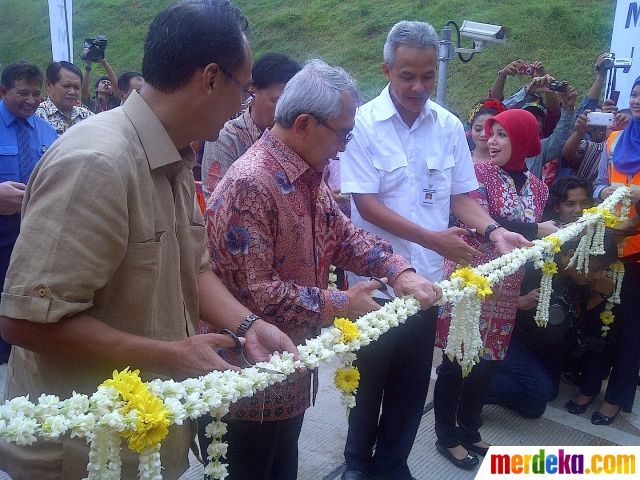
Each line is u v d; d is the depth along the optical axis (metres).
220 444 1.27
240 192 1.61
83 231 1.09
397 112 2.37
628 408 3.40
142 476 1.08
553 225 2.71
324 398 3.44
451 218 3.24
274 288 1.60
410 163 2.40
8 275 1.10
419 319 2.38
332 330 1.55
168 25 1.24
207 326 1.83
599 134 4.88
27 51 16.91
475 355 2.02
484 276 2.08
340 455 2.87
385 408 2.54
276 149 1.68
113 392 1.09
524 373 3.29
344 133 1.68
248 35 1.38
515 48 10.41
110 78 6.80
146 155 1.25
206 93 1.27
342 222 1.93
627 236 3.18
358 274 1.98
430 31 2.24
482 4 11.97
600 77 5.11
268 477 1.73
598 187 3.73
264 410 1.71
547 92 4.66
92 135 1.18
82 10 18.25
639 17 4.89
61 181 1.11
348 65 11.52
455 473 2.79
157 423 1.07
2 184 2.71
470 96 9.75
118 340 1.17
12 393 1.35
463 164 2.54
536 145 2.77
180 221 1.41
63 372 1.25
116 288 1.23
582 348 3.38
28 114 3.50
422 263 2.45
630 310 3.22
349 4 14.02
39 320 1.07
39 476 1.26
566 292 3.36
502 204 2.72
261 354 1.44
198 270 1.52
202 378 1.22
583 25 10.32
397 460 2.52
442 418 2.84
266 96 2.72
